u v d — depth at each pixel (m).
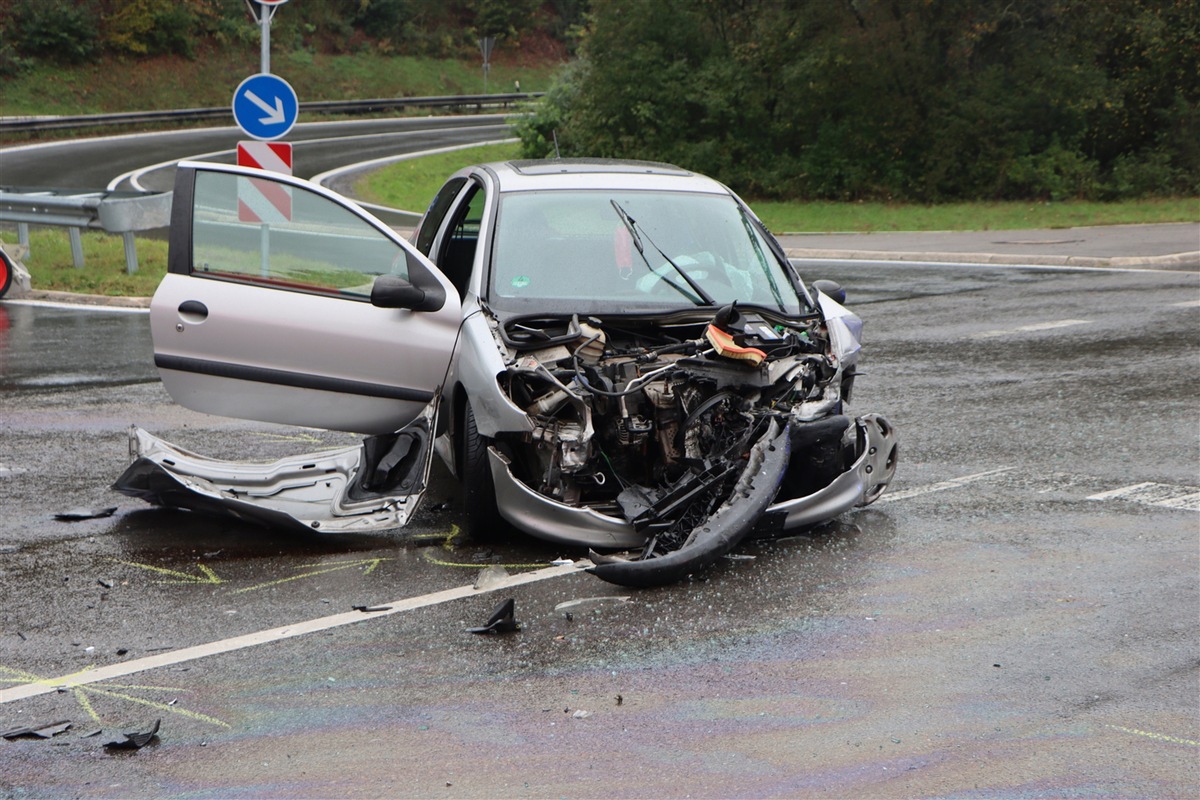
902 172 32.69
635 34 34.59
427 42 63.97
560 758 3.84
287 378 6.45
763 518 5.71
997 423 8.57
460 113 53.16
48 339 12.50
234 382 6.50
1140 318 13.15
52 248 18.33
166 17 52.09
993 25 31.16
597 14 34.84
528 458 5.93
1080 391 9.57
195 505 6.33
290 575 5.62
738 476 5.67
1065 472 7.26
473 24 67.06
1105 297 14.96
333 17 60.91
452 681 4.42
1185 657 4.55
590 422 5.58
